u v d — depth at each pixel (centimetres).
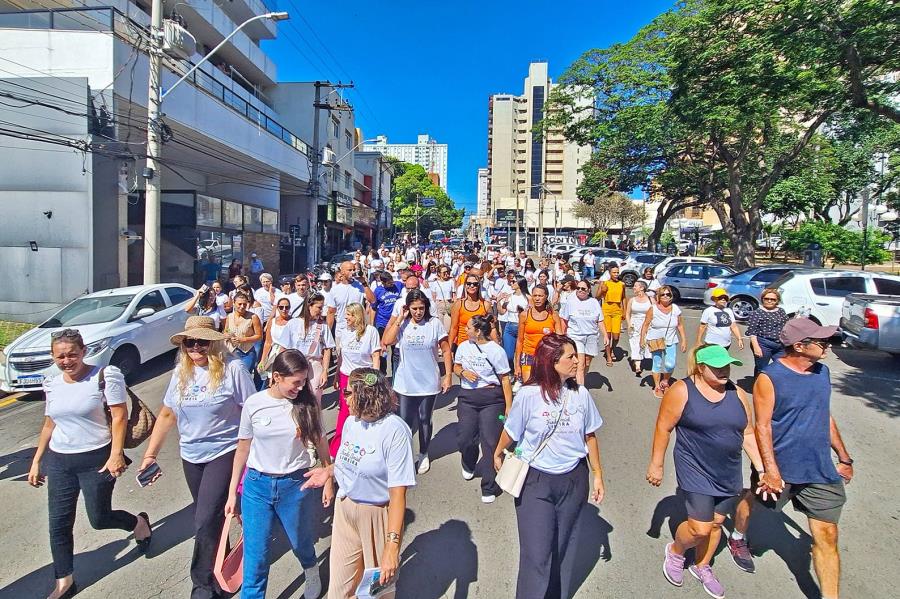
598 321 809
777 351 697
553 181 10538
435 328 550
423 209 8381
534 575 308
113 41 1472
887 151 2773
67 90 1429
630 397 831
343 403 543
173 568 389
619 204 6662
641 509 478
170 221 2080
